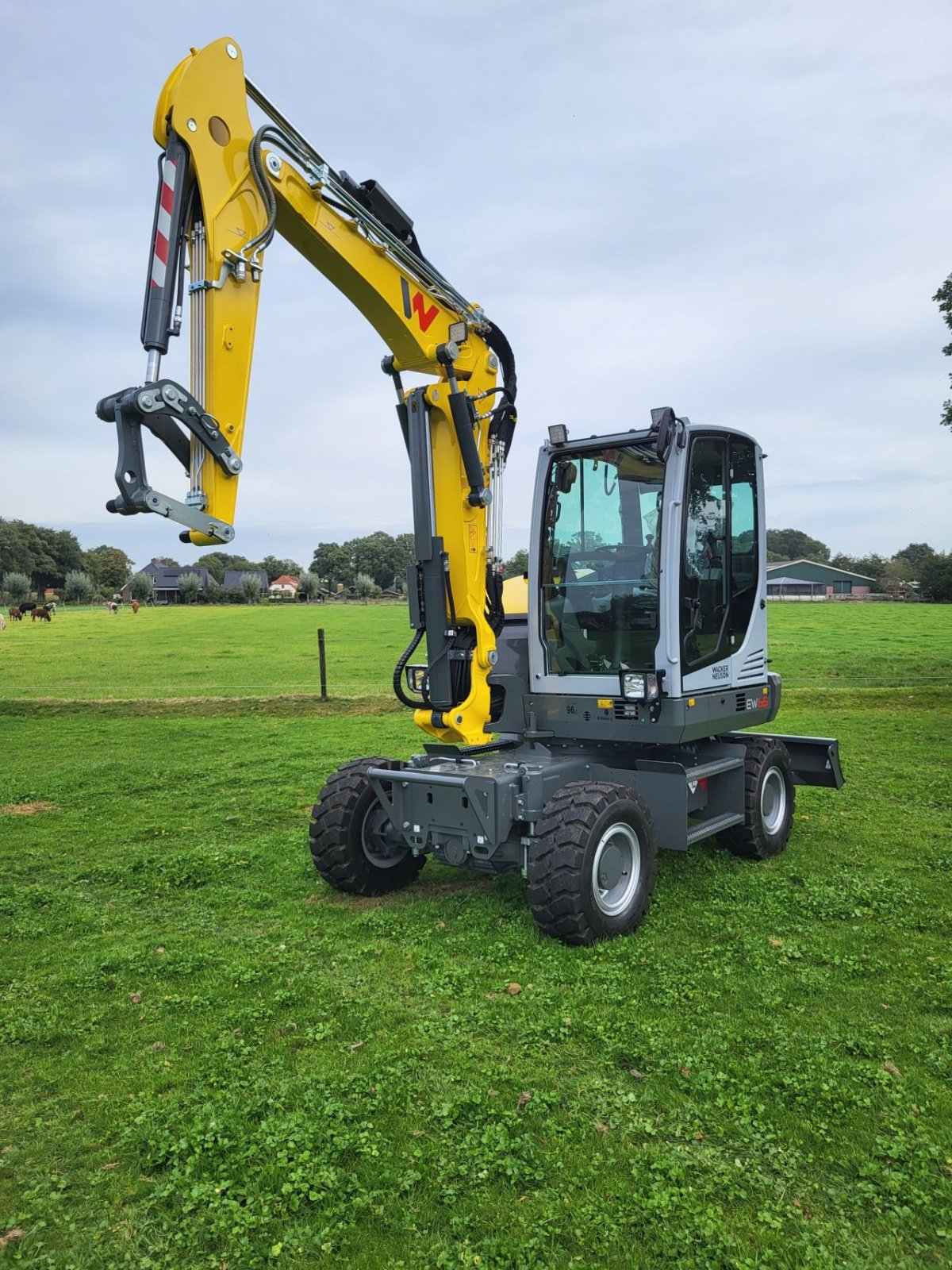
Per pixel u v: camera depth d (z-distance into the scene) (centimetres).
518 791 524
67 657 2970
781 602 7012
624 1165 307
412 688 589
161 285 432
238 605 8569
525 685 635
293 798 927
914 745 1177
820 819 796
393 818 565
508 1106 344
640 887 532
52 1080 373
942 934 517
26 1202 297
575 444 600
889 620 4391
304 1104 348
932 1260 262
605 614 599
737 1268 258
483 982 457
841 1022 406
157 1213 291
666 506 565
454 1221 279
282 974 477
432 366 571
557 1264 262
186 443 441
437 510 575
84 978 476
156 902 608
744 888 602
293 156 492
